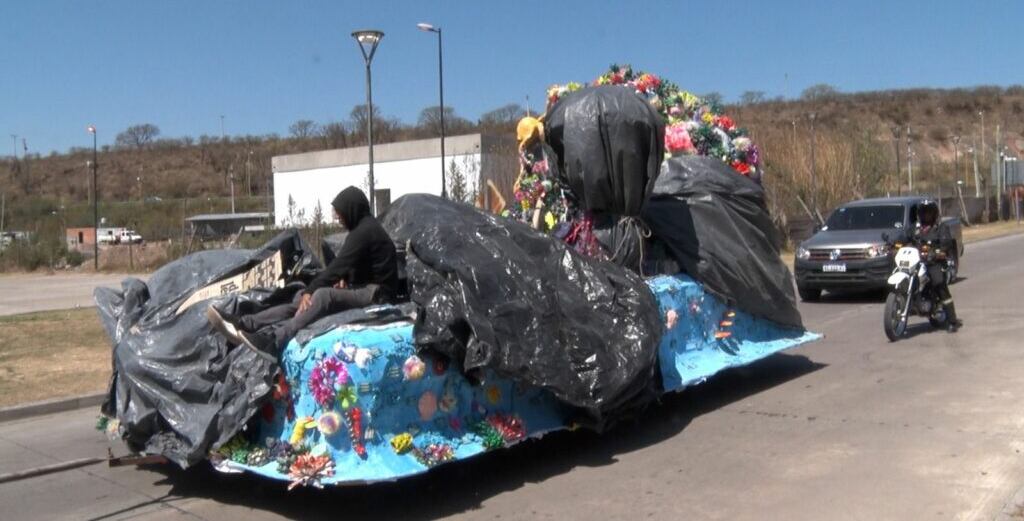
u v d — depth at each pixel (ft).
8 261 132.67
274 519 19.45
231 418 18.65
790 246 93.56
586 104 25.11
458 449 19.27
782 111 323.57
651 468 22.08
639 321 22.68
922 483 19.80
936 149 323.57
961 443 22.65
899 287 38.40
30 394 32.81
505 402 20.81
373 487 21.20
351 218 21.61
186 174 314.76
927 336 38.99
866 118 334.03
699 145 31.09
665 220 27.81
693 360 26.68
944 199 139.74
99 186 309.01
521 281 21.01
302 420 18.24
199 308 20.62
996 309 46.52
